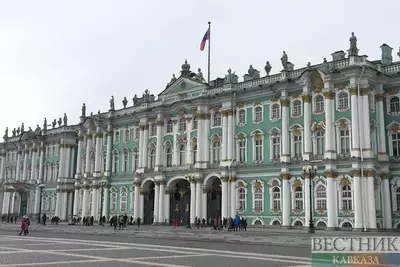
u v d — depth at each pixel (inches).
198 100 2605.8
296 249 1114.7
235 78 2586.1
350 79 2038.6
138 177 2901.1
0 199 4158.5
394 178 2048.5
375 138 2063.2
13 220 3693.4
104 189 3144.7
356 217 1935.3
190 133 2674.7
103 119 3245.6
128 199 2994.6
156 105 2915.8
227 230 2128.4
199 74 2775.6
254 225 2294.5
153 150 2896.2
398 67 2087.8
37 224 3046.3
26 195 3969.0
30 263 760.3
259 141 2363.4
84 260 810.2
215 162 2529.5
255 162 2347.4
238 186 2401.6
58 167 3673.7
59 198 3575.3
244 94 2433.6
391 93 2103.8
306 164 2127.2
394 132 2073.1
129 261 802.2
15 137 4242.1
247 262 808.9
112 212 3083.2
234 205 2385.6
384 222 2007.9
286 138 2235.5
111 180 3137.3
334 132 2074.3
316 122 2144.4
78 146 3472.0
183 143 2711.6
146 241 1371.8
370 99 2069.4
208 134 2578.7
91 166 3316.9
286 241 1365.7
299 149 2210.9
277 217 2217.0
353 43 2071.9
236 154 2442.2
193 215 2532.0
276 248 1143.0
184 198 2785.4
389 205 2020.2
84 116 3486.7
